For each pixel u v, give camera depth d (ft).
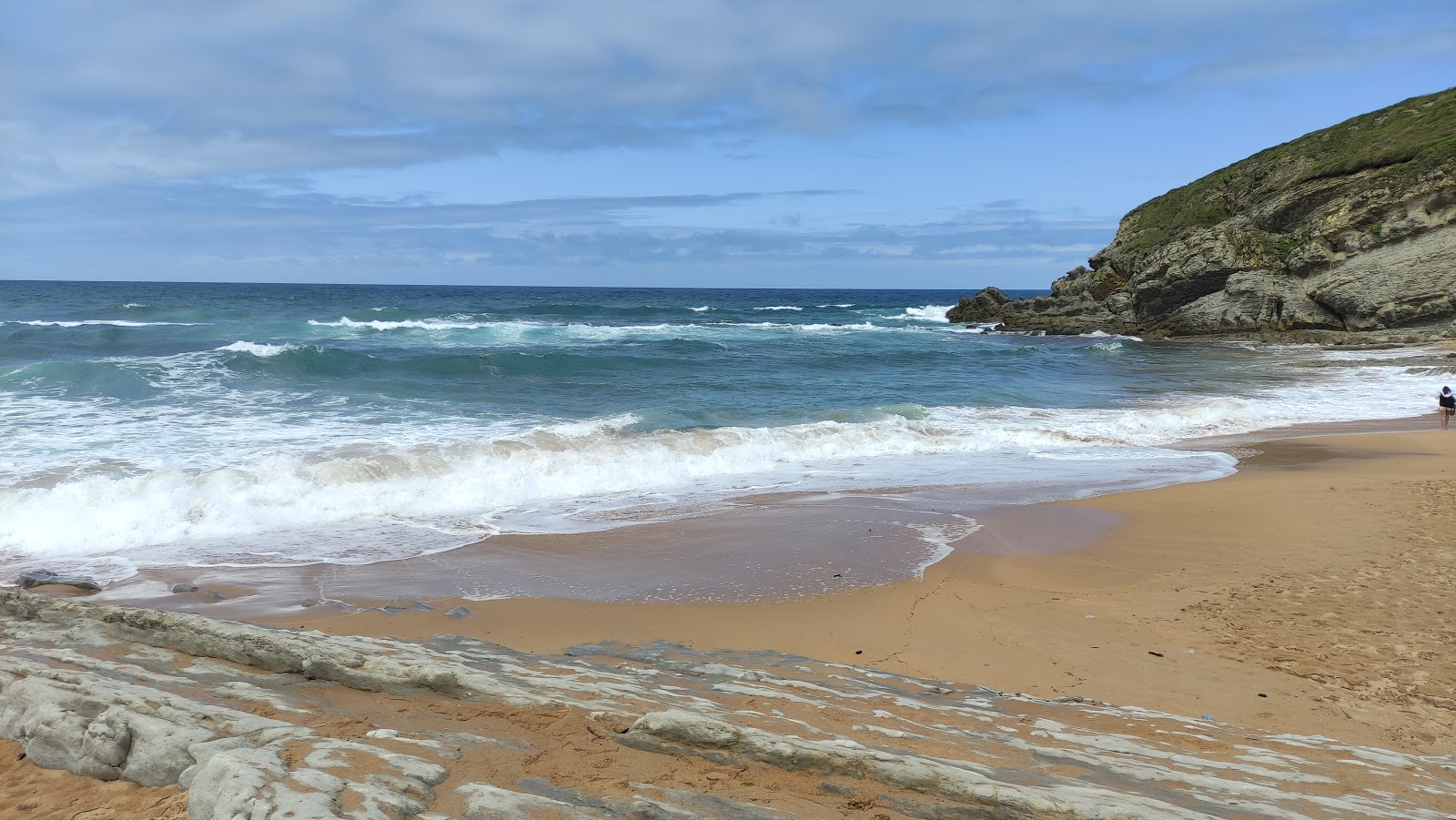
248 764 15.42
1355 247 148.66
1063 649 26.94
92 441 54.44
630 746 17.54
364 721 18.65
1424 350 127.85
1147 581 33.60
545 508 45.96
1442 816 15.02
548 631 28.99
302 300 295.28
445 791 15.46
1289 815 14.85
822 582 34.06
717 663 24.18
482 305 285.84
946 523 42.73
